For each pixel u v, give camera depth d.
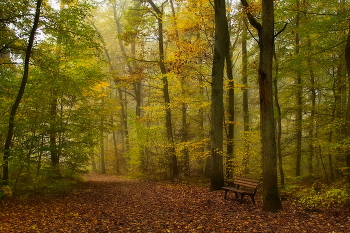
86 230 5.40
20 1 8.25
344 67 12.55
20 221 6.09
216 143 10.30
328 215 6.16
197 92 15.59
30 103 10.06
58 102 11.53
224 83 11.96
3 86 9.38
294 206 7.22
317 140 10.62
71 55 10.84
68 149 10.69
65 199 9.27
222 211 6.84
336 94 11.76
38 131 10.05
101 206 8.09
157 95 16.70
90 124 12.34
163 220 6.12
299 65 10.38
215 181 10.27
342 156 11.41
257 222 5.69
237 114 19.78
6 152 8.38
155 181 15.01
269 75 6.69
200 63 12.34
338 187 8.51
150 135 15.11
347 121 8.55
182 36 15.71
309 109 12.11
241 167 10.91
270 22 6.66
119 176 20.88
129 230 5.39
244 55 13.98
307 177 14.25
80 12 9.37
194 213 6.72
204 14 10.81
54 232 5.25
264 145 6.80
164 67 14.02
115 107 14.42
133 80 14.55
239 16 11.20
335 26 8.98
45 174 9.83
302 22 10.15
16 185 9.34
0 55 10.45
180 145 12.27
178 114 17.47
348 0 10.40
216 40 10.23
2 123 9.59
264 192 6.80
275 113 12.93
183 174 15.05
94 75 11.57
